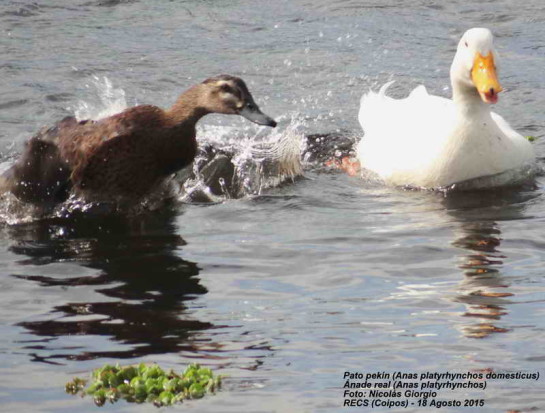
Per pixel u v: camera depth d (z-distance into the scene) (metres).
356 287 9.96
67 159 12.34
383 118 14.35
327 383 8.05
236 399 7.80
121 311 9.42
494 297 9.65
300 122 15.87
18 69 17.61
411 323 9.13
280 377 8.14
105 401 7.80
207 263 10.60
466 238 11.24
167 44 19.02
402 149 13.50
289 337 8.86
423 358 8.45
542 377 8.10
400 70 18.02
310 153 14.67
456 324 9.07
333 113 16.28
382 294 9.78
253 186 13.20
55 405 7.74
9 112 15.85
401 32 19.72
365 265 10.52
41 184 12.48
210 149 14.35
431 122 13.66
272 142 14.65
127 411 7.67
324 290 9.91
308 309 9.45
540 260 10.55
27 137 14.84
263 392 7.91
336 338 8.84
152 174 12.46
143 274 10.34
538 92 16.80
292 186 13.31
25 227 11.84
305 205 12.52
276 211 12.31
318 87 17.33
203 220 12.01
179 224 11.88
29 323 9.16
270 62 18.31
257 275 10.28
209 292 9.85
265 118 12.25
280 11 20.88
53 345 8.72
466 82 12.94
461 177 13.17
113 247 11.16
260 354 8.55
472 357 8.45
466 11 20.77
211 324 9.12
